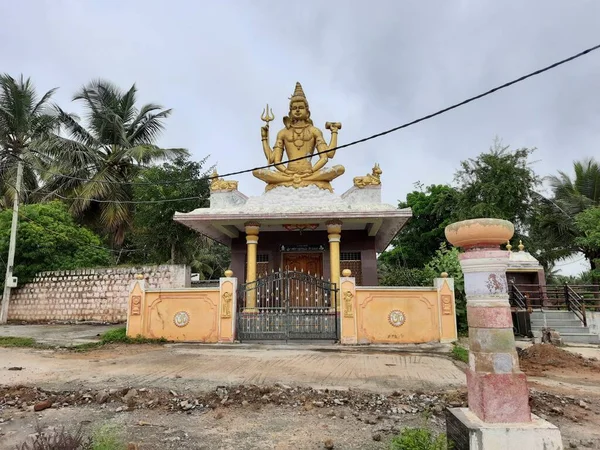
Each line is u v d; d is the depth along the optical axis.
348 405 5.72
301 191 16.02
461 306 14.78
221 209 15.76
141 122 27.91
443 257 16.36
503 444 3.04
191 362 8.93
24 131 22.38
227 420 5.13
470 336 3.53
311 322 12.12
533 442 3.04
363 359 9.42
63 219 21.80
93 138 26.22
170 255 23.12
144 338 12.29
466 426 3.15
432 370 8.16
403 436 3.76
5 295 18.97
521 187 22.17
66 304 19.48
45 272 20.09
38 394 6.20
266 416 5.27
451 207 25.78
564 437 4.56
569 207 25.47
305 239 17.69
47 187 25.62
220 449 4.21
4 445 4.28
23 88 23.05
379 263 32.41
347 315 11.88
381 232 17.81
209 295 12.40
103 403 5.84
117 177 25.66
